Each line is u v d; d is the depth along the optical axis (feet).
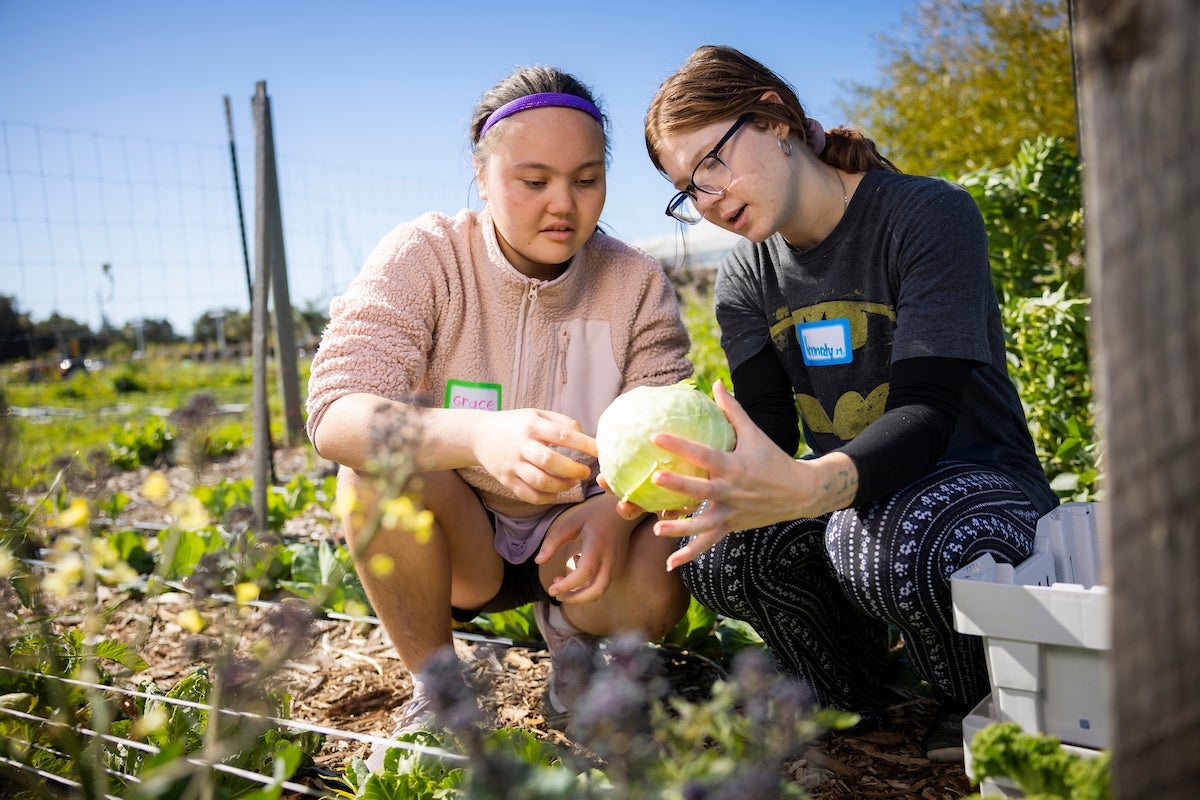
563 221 7.39
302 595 11.32
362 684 9.23
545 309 8.22
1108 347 2.74
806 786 6.51
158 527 16.17
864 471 5.65
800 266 7.52
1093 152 2.74
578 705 3.80
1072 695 4.92
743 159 6.68
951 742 6.79
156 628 11.03
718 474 5.09
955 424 6.35
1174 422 2.61
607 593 7.73
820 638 7.34
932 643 6.46
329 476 19.69
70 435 30.35
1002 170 17.30
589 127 7.29
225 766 5.70
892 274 6.95
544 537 8.11
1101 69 2.68
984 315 6.57
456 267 8.15
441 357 8.20
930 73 53.31
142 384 61.57
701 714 3.81
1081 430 13.26
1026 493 6.84
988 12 50.52
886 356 7.28
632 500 5.99
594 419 8.45
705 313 32.40
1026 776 4.24
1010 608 4.99
